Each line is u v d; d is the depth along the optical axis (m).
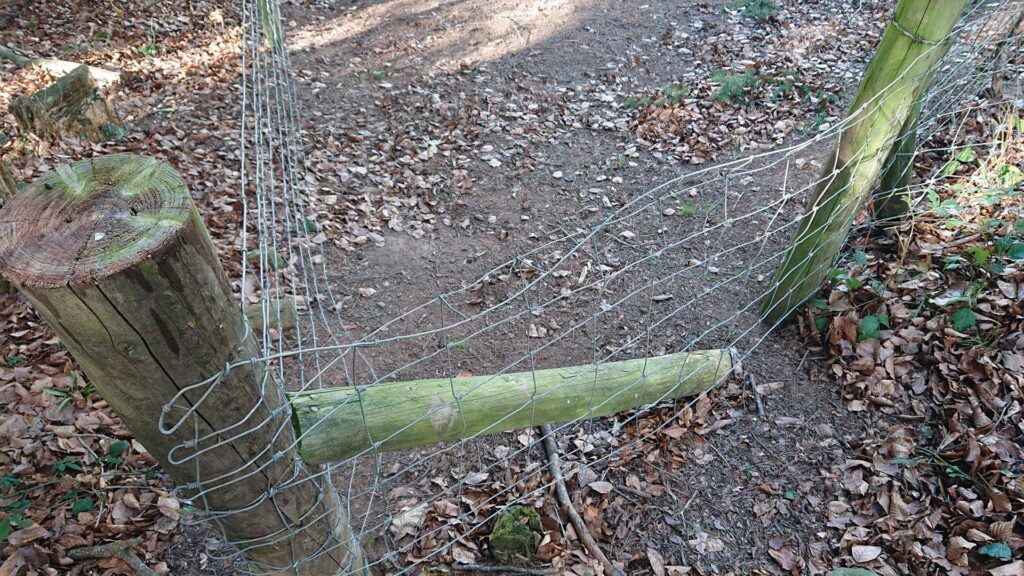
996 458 2.71
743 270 4.21
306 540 1.91
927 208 3.97
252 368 1.47
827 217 3.15
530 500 2.97
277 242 4.66
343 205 5.20
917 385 3.09
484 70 7.60
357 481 3.12
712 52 7.46
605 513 2.91
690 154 5.66
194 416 1.38
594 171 5.64
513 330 4.03
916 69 2.73
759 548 2.72
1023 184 3.88
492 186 5.54
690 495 2.94
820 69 6.58
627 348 3.77
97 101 5.59
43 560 2.64
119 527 2.79
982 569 2.42
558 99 6.87
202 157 5.62
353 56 8.01
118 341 1.19
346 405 1.87
